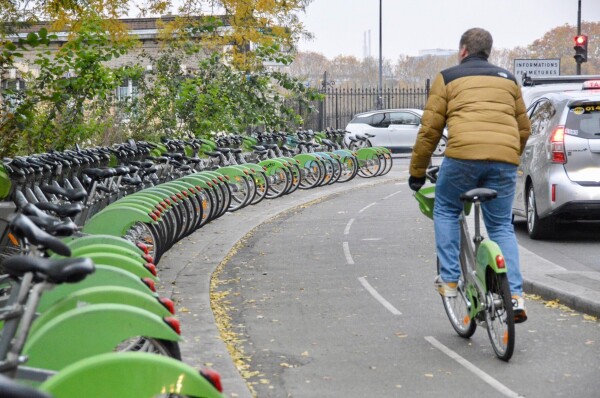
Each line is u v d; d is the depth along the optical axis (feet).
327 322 29.71
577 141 43.70
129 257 20.38
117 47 64.23
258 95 93.76
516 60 124.57
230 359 24.72
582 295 30.04
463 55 26.02
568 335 26.76
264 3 79.66
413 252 44.55
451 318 27.48
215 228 54.08
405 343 26.55
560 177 43.75
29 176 35.32
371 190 81.56
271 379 23.12
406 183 88.43
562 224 52.65
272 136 85.35
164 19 87.45
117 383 12.56
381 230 53.36
